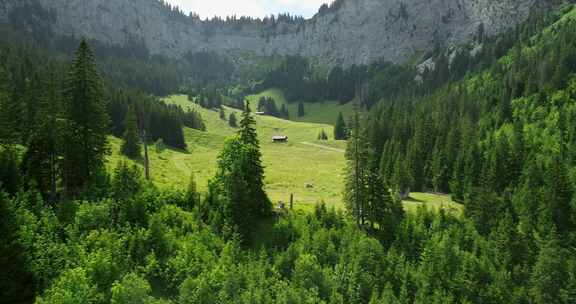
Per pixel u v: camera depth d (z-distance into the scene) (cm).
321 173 11438
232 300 4181
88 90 5834
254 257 5034
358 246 5294
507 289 4956
